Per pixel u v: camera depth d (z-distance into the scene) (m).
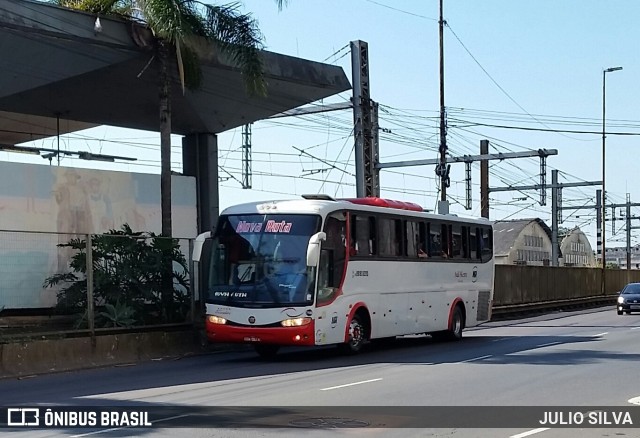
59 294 20.88
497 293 39.53
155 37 22.33
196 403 11.77
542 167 42.00
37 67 23.16
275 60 26.75
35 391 13.66
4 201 23.94
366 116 30.03
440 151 33.22
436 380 14.34
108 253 19.98
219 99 27.97
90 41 22.02
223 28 22.20
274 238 18.12
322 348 22.45
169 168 22.22
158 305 20.70
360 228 19.62
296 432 9.48
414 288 21.88
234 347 22.20
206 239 19.00
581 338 24.42
